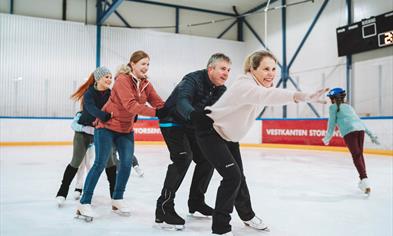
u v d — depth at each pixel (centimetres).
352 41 1041
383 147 801
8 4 1205
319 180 420
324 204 293
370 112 1024
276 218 247
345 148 852
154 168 528
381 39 961
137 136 1134
